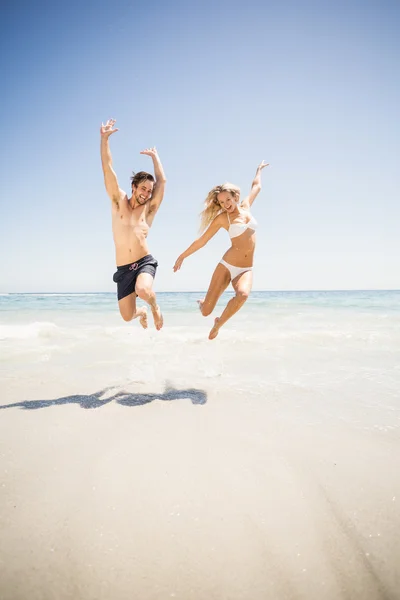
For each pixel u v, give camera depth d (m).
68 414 2.95
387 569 1.47
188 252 4.29
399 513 1.77
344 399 3.28
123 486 1.99
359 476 2.07
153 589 1.38
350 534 1.65
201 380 3.88
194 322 9.41
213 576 1.44
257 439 2.52
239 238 4.00
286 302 17.27
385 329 7.67
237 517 1.75
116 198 3.71
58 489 1.96
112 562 1.50
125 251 3.75
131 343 6.00
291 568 1.48
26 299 23.41
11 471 2.12
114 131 3.63
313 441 2.48
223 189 3.98
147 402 3.22
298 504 1.84
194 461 2.24
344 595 1.37
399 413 2.95
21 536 1.63
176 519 1.73
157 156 4.13
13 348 5.57
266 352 5.28
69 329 7.73
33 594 1.36
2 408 3.06
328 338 6.42
